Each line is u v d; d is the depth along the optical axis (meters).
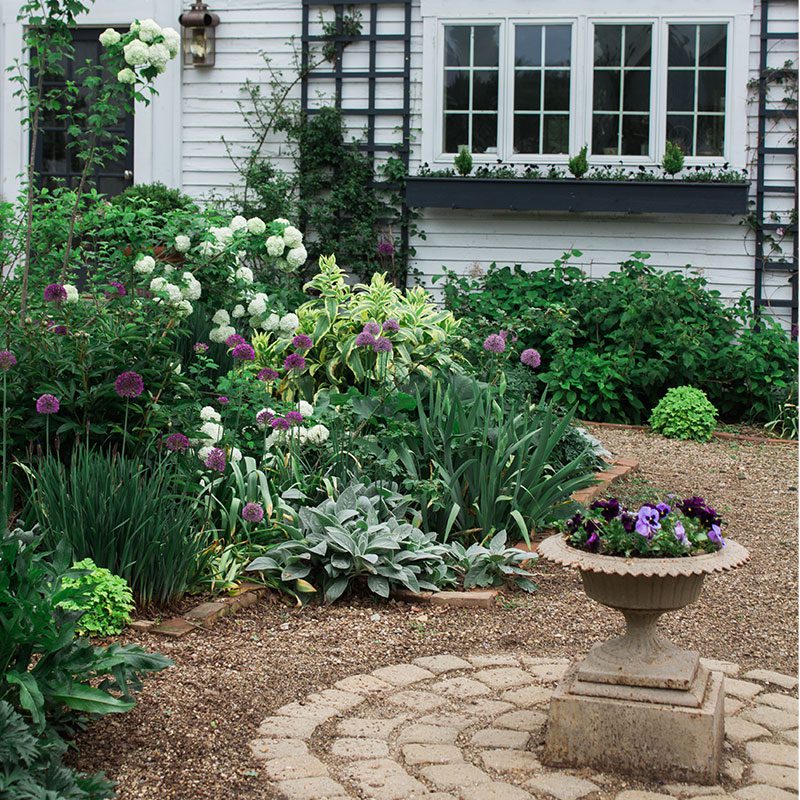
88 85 6.19
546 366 9.38
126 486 4.21
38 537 3.23
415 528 4.82
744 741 3.17
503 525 5.20
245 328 7.13
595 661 3.08
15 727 2.52
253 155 10.76
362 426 5.50
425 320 6.76
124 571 4.07
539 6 10.30
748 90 10.19
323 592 4.52
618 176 10.21
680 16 10.11
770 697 3.49
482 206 10.30
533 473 5.24
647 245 10.46
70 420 4.84
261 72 10.90
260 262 9.07
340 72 10.78
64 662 2.85
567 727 3.00
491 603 4.47
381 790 2.84
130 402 4.93
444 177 10.38
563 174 10.32
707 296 9.50
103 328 5.12
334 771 2.95
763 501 6.43
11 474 4.70
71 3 5.98
